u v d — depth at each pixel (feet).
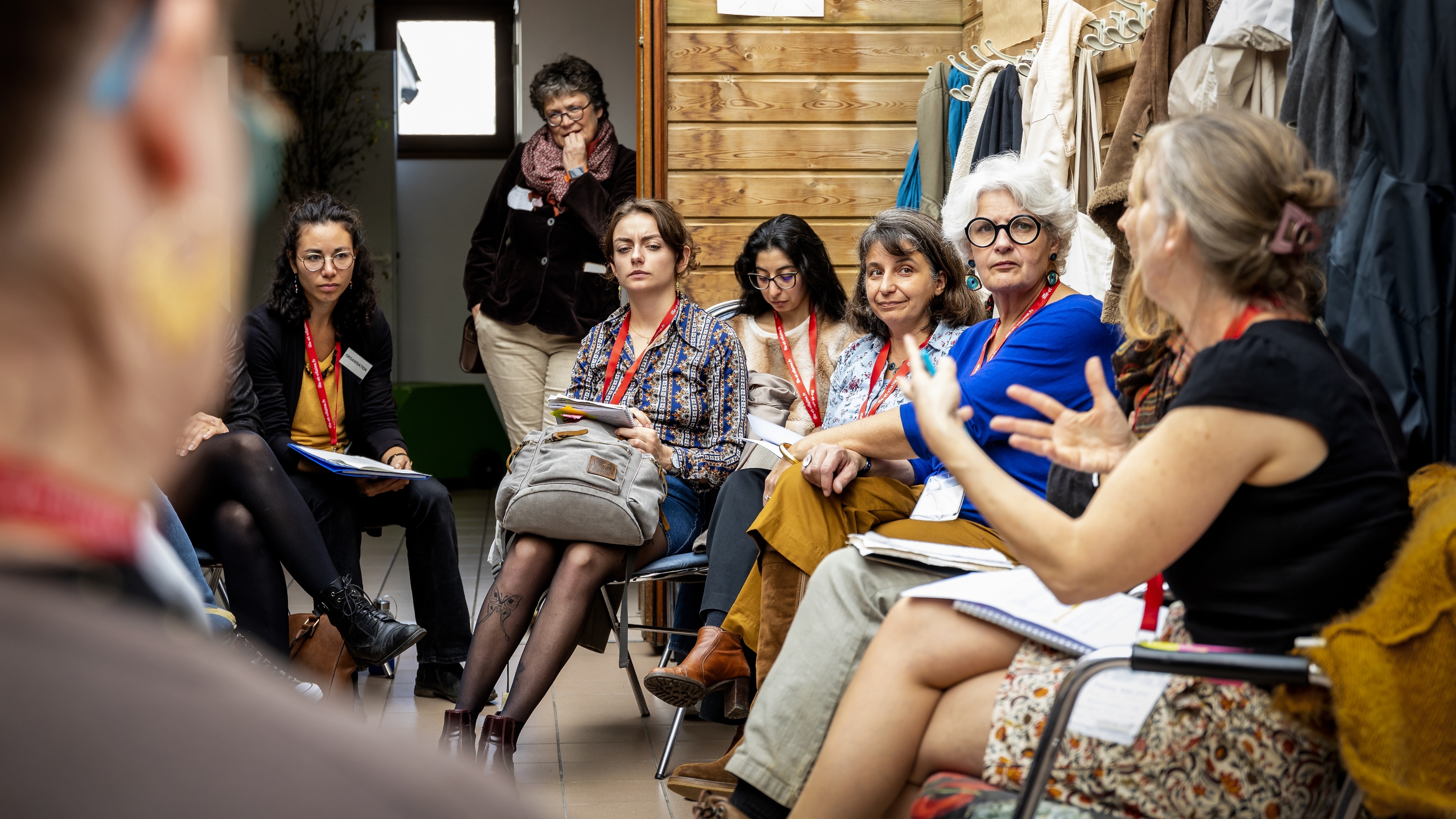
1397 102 6.06
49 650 0.81
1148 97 8.65
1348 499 3.99
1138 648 3.92
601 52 23.91
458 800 0.88
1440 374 6.02
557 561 9.30
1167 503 4.07
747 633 8.18
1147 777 4.27
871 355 9.87
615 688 11.27
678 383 10.30
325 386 10.99
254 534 9.39
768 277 11.27
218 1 0.99
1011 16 12.46
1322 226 4.85
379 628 9.48
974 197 7.97
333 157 25.82
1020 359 7.41
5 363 0.89
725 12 13.71
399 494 10.80
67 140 0.89
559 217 13.83
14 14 0.85
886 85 13.93
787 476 7.82
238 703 0.85
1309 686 3.94
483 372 27.12
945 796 4.49
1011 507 4.37
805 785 5.46
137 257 0.95
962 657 5.08
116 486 0.97
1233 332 4.35
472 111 27.94
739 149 13.87
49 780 0.74
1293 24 7.03
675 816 8.03
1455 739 3.57
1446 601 3.60
